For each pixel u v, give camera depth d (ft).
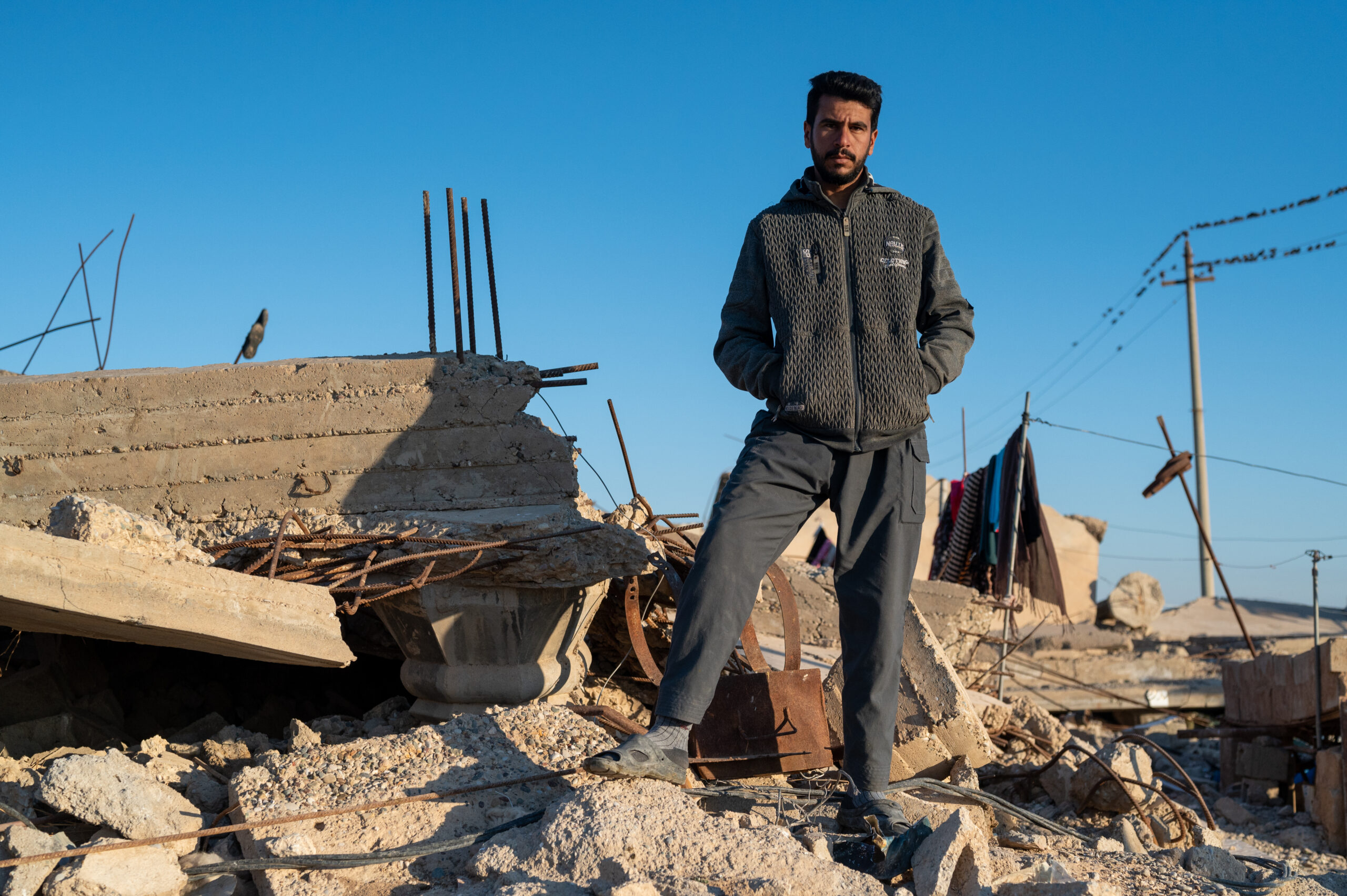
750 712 15.01
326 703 18.81
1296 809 23.70
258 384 16.66
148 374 17.03
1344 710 21.85
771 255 11.26
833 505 11.14
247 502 16.44
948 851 9.21
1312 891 12.01
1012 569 32.50
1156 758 29.22
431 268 17.89
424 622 15.12
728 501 10.66
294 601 12.23
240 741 14.38
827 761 15.05
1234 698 27.84
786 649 15.93
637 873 8.46
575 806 9.35
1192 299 79.92
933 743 17.62
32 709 14.84
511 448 16.46
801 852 9.07
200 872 9.05
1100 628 52.08
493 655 15.24
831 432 10.73
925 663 17.99
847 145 11.12
